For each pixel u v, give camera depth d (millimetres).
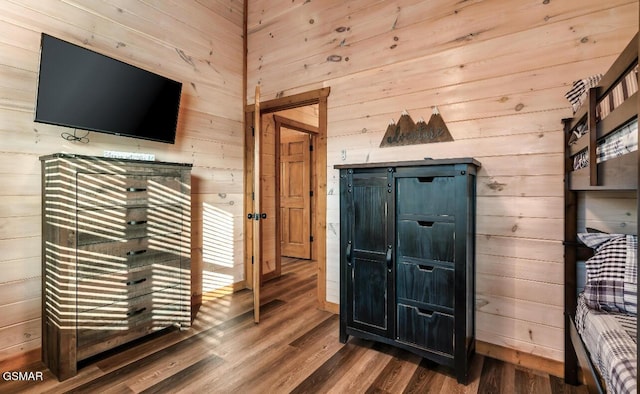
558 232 1906
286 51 3178
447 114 2291
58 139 2137
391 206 2018
